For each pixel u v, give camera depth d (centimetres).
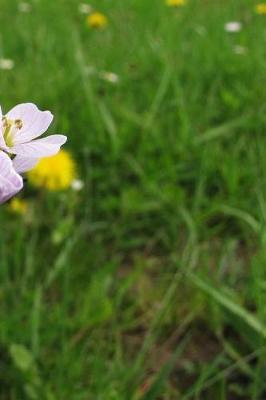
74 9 156
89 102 103
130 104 109
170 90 112
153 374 77
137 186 96
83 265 86
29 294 80
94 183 96
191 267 84
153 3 156
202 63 122
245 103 109
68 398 69
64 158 88
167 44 129
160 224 91
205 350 80
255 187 91
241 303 82
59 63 125
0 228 85
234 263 87
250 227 91
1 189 31
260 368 73
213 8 155
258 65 119
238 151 99
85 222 90
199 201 90
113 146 98
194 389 67
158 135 100
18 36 135
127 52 129
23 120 36
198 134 103
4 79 114
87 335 79
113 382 70
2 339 75
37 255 86
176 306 83
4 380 72
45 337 76
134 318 83
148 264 88
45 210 91
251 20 145
